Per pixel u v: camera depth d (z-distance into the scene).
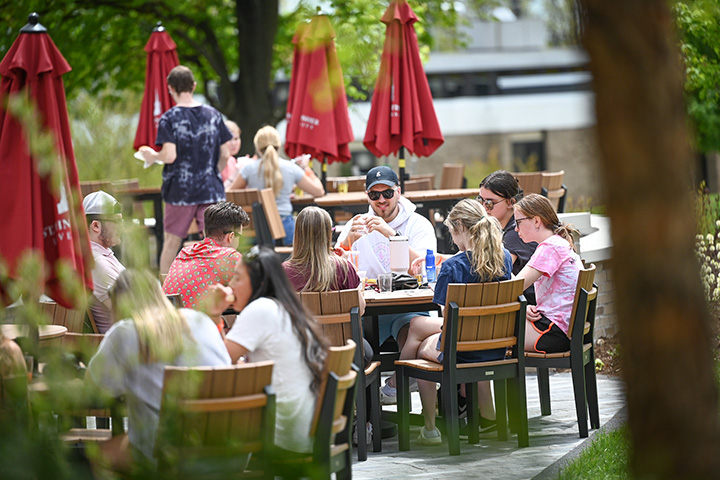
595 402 11.06
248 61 30.62
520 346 10.40
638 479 5.66
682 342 5.43
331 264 10.12
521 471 9.26
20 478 4.68
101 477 5.14
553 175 19.38
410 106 18.25
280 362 7.43
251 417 6.64
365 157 43.41
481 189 12.60
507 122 49.75
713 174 36.41
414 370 10.38
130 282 6.60
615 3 5.25
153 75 20.64
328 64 10.12
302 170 18.98
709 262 13.76
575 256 11.28
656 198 5.28
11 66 8.35
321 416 7.15
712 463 5.50
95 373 6.54
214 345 7.09
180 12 31.03
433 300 10.34
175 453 5.82
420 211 20.44
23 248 8.02
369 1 21.45
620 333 5.55
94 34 31.98
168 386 6.06
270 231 17.69
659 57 5.28
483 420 11.38
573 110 49.41
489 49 50.31
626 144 5.28
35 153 6.27
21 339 5.54
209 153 17.23
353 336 9.88
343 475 7.73
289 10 31.81
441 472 9.34
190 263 10.57
